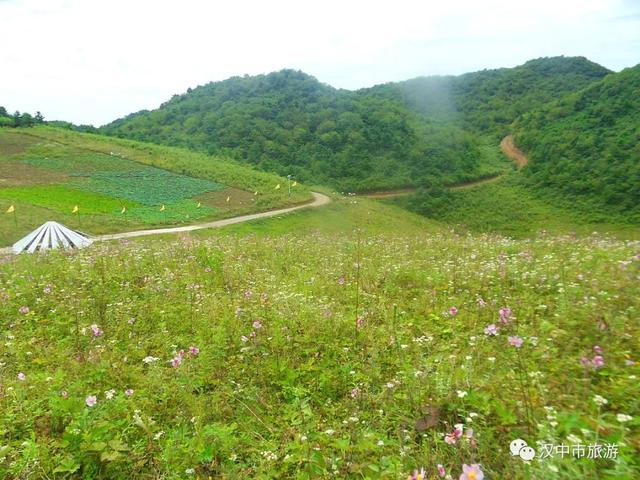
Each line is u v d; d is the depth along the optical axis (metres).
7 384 5.19
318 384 5.26
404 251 12.89
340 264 11.06
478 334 5.82
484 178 105.12
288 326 6.68
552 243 12.42
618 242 12.50
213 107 163.50
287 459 3.71
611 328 5.17
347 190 100.94
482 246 13.02
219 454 4.04
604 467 3.16
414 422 4.11
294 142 125.31
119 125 178.50
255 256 13.45
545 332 5.51
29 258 14.23
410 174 105.62
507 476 3.20
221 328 6.66
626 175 77.88
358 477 3.51
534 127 118.62
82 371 5.60
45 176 76.62
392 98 166.75
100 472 3.92
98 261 11.82
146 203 68.06
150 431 4.22
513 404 3.96
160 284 9.27
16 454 4.01
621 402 3.92
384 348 5.88
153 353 6.33
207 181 86.56
